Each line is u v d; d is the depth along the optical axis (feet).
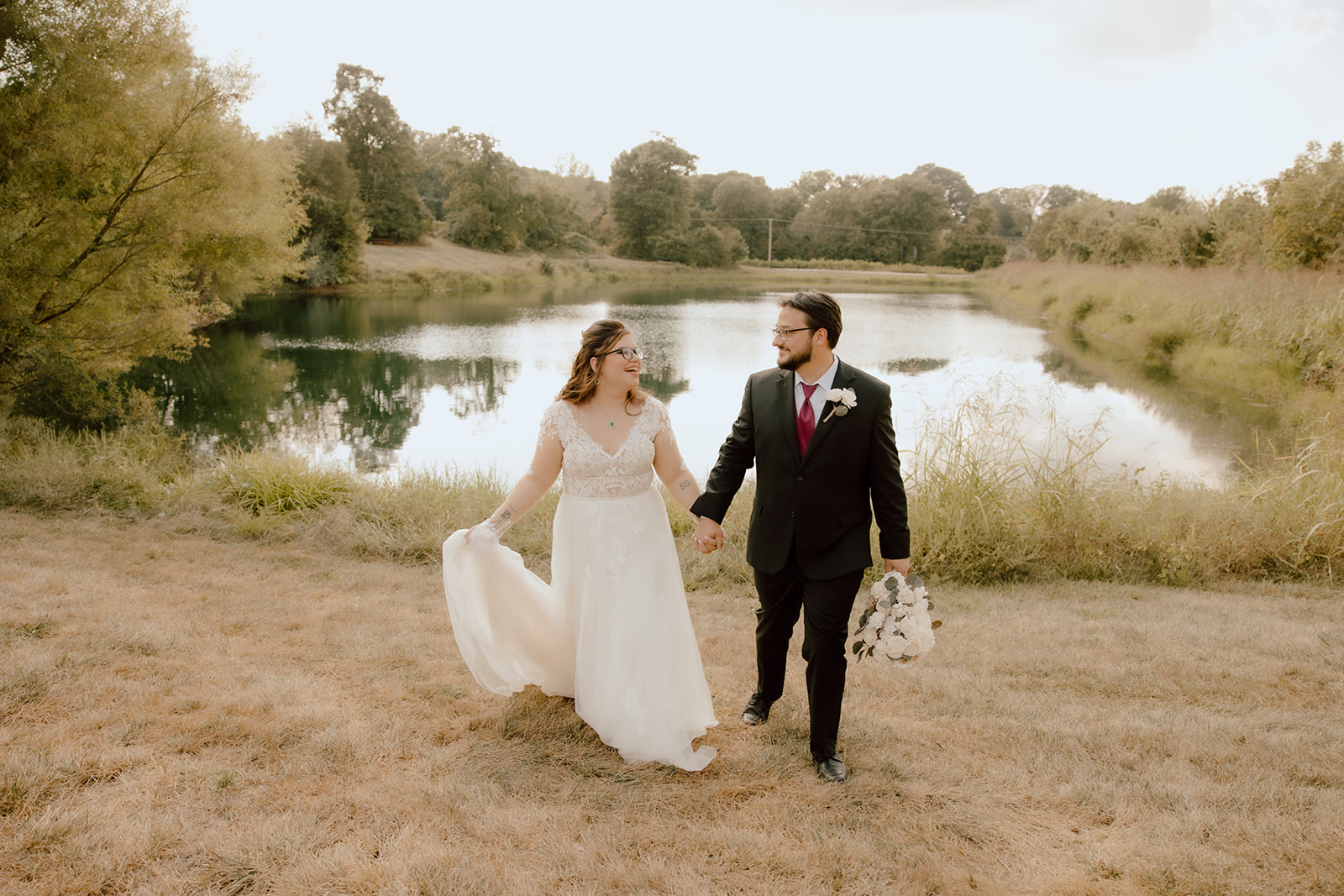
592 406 9.25
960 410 22.74
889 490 8.70
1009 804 8.33
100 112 32.78
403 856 7.00
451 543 9.59
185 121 33.96
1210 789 8.54
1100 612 16.33
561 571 9.74
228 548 19.33
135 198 34.19
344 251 136.46
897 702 11.21
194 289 57.31
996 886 6.93
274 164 42.29
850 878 7.05
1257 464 30.96
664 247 249.14
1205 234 93.15
